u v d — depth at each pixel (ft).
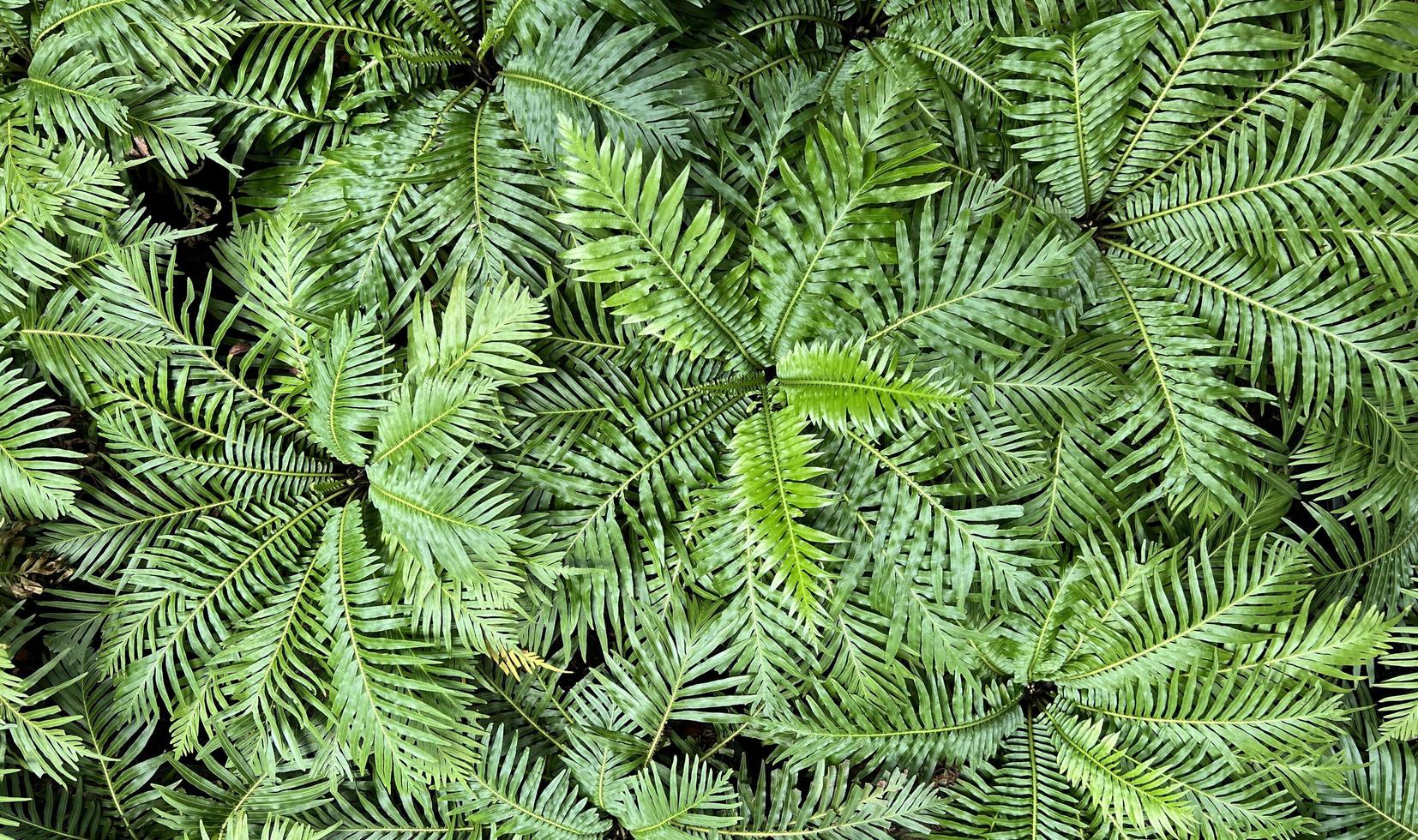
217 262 10.61
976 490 10.25
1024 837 10.32
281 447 10.32
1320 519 10.49
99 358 10.07
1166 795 10.19
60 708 9.99
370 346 9.98
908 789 10.35
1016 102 10.41
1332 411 10.43
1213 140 10.37
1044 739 10.54
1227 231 10.33
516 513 10.25
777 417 10.17
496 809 10.28
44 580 10.16
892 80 9.96
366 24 10.19
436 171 10.12
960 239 9.98
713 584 10.32
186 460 10.13
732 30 10.46
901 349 10.19
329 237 10.18
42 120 9.99
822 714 10.29
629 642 10.33
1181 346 10.30
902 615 10.26
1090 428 10.32
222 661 10.06
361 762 10.02
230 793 10.24
